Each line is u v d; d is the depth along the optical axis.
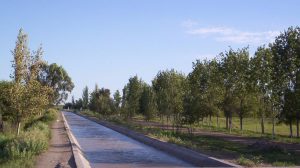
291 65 33.06
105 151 26.52
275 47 34.03
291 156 21.75
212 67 44.28
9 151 18.62
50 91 26.59
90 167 19.61
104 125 57.31
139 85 59.25
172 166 19.75
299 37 32.94
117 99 77.38
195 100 37.12
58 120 62.22
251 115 45.59
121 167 19.61
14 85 25.19
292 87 33.47
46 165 17.61
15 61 25.17
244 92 42.88
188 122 37.28
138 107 58.62
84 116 91.00
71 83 97.25
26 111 25.30
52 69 93.94
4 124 29.70
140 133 37.38
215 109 44.28
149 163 20.94
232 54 44.06
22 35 25.33
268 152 23.58
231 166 17.84
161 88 43.78
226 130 45.06
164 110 39.31
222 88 44.38
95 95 97.56
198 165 20.02
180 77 41.97
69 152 22.44
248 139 33.69
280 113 35.28
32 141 20.92
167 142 28.61
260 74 37.81
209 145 27.53
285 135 41.81
